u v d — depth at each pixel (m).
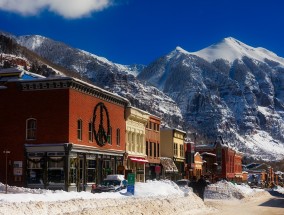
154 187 38.81
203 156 110.00
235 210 37.25
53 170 42.78
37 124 43.69
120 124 55.81
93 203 25.52
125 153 56.06
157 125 72.06
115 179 38.78
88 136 47.00
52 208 22.27
